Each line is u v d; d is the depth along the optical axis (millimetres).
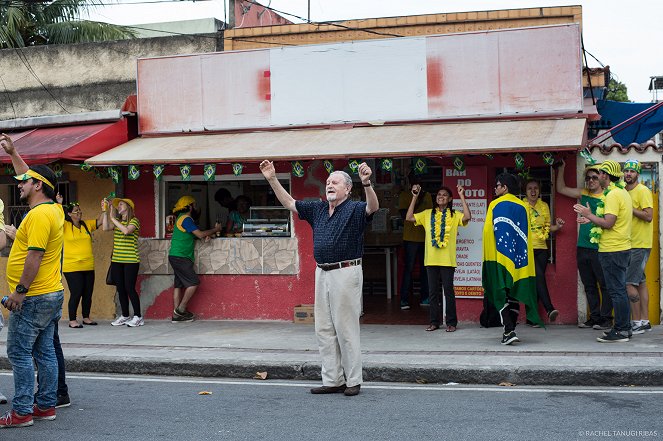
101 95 16625
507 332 10172
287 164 12961
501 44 11867
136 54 16438
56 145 12797
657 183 11297
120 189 13656
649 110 12656
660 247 11281
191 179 13406
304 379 9414
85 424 7262
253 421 7273
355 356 8273
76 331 12500
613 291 10117
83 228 13070
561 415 7230
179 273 13062
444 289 11570
